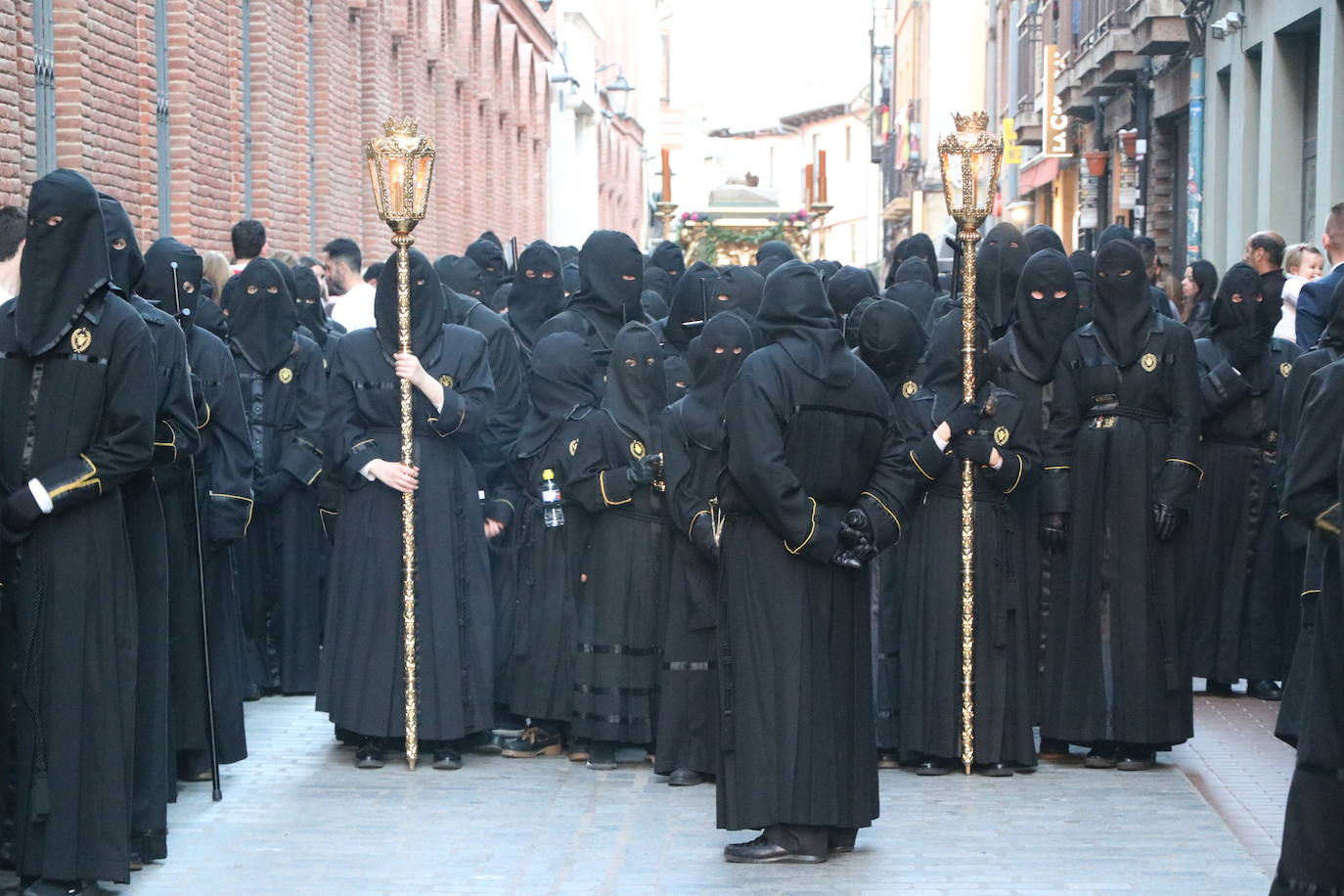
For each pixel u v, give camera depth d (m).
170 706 8.09
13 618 7.02
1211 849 7.89
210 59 19.39
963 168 9.18
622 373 9.47
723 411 8.52
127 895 7.23
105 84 15.90
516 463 9.91
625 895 7.22
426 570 9.46
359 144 27.48
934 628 9.27
